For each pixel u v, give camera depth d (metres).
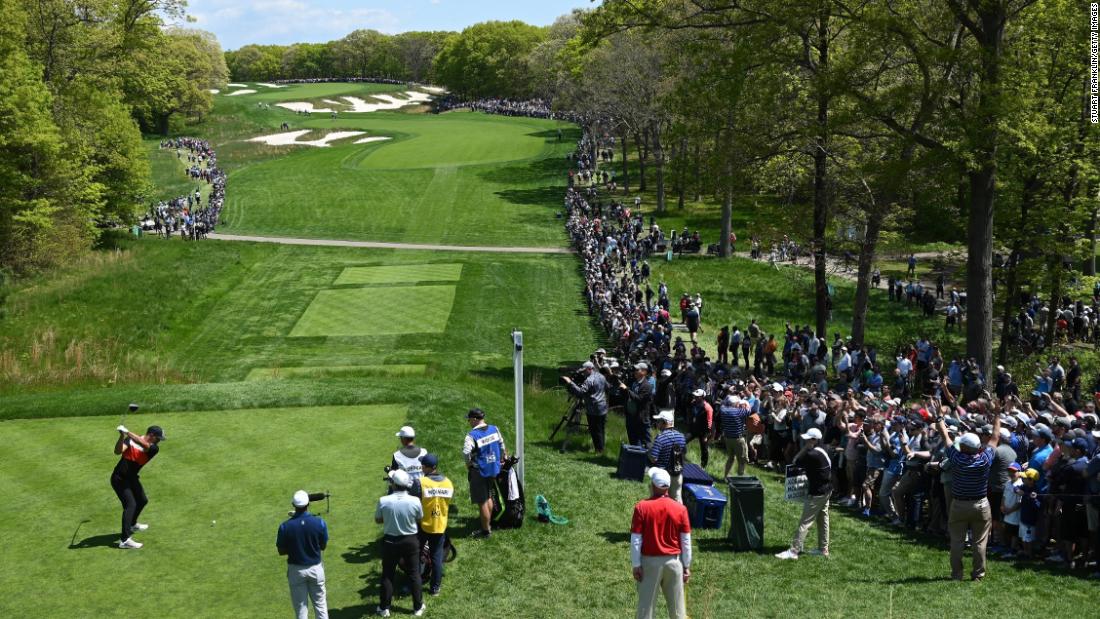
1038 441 15.16
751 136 33.56
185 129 137.00
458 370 36.94
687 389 25.25
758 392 23.27
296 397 21.56
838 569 13.72
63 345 40.41
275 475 16.52
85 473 16.77
